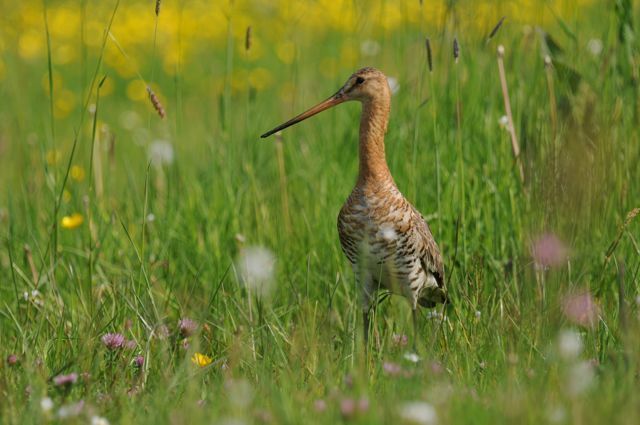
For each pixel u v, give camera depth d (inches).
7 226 540.7
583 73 495.5
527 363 340.5
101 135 621.6
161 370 346.0
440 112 515.5
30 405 308.0
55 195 497.0
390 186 421.1
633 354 317.7
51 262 452.8
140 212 516.1
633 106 466.9
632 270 410.3
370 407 282.2
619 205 447.2
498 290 413.4
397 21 800.3
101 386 340.5
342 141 568.1
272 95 860.6
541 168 430.0
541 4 520.1
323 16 970.7
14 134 743.7
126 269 472.1
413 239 421.7
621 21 474.6
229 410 293.9
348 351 373.4
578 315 370.3
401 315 443.2
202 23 1045.2
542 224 417.7
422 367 328.2
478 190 468.8
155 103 420.5
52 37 1030.4
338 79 655.8
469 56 524.1
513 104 507.5
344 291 455.2
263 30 1027.3
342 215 426.9
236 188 525.3
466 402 294.2
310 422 283.4
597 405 281.6
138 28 1007.0
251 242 486.6
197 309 431.8
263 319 400.2
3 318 427.8
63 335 381.1
